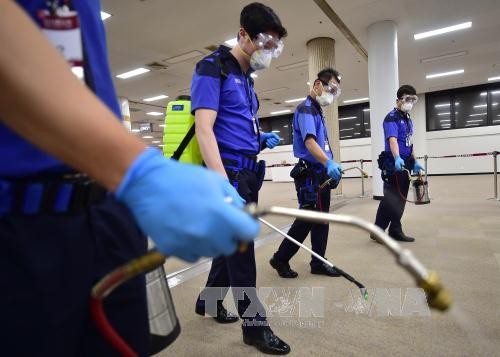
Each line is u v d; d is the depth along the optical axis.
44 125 0.35
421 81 9.73
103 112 0.37
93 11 0.56
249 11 1.38
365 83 9.77
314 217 0.40
